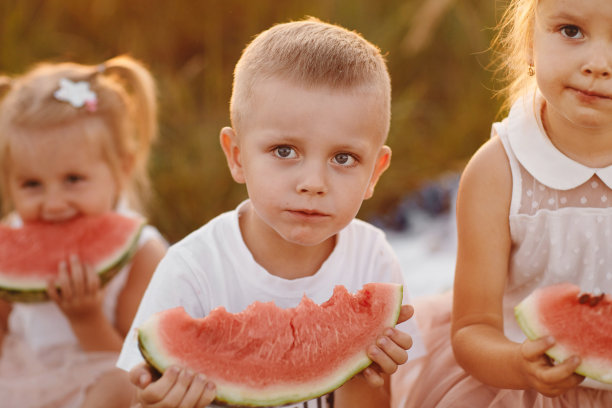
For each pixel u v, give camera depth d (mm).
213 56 4816
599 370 1604
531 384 1740
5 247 2498
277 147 1735
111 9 4809
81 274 2396
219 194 4219
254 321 1736
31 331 2555
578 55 1691
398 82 5078
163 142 4414
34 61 4508
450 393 2021
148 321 1657
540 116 1968
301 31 1828
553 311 1661
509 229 2012
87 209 2545
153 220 4148
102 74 2764
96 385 2404
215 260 1938
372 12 5086
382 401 2006
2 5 4641
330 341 1729
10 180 2580
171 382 1569
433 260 3938
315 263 1963
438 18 4734
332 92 1703
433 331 2301
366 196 1973
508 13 2217
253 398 1646
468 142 4828
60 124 2496
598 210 1942
